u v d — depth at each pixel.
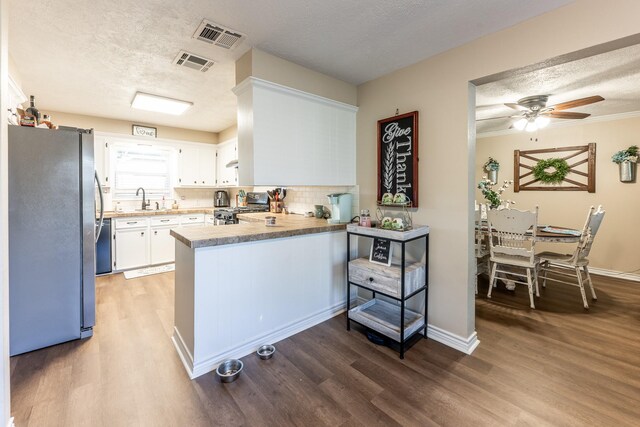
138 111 3.98
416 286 2.28
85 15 1.80
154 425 1.50
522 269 4.13
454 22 1.87
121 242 4.23
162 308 2.96
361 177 2.95
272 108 2.34
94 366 1.99
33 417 1.53
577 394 1.72
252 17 1.83
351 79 2.79
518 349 2.22
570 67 2.51
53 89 3.10
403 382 1.83
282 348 2.23
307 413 1.58
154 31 1.99
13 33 2.00
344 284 2.91
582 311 2.93
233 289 2.08
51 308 2.24
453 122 2.20
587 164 4.29
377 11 1.76
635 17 1.48
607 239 4.18
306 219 3.29
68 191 2.29
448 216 2.26
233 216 4.12
